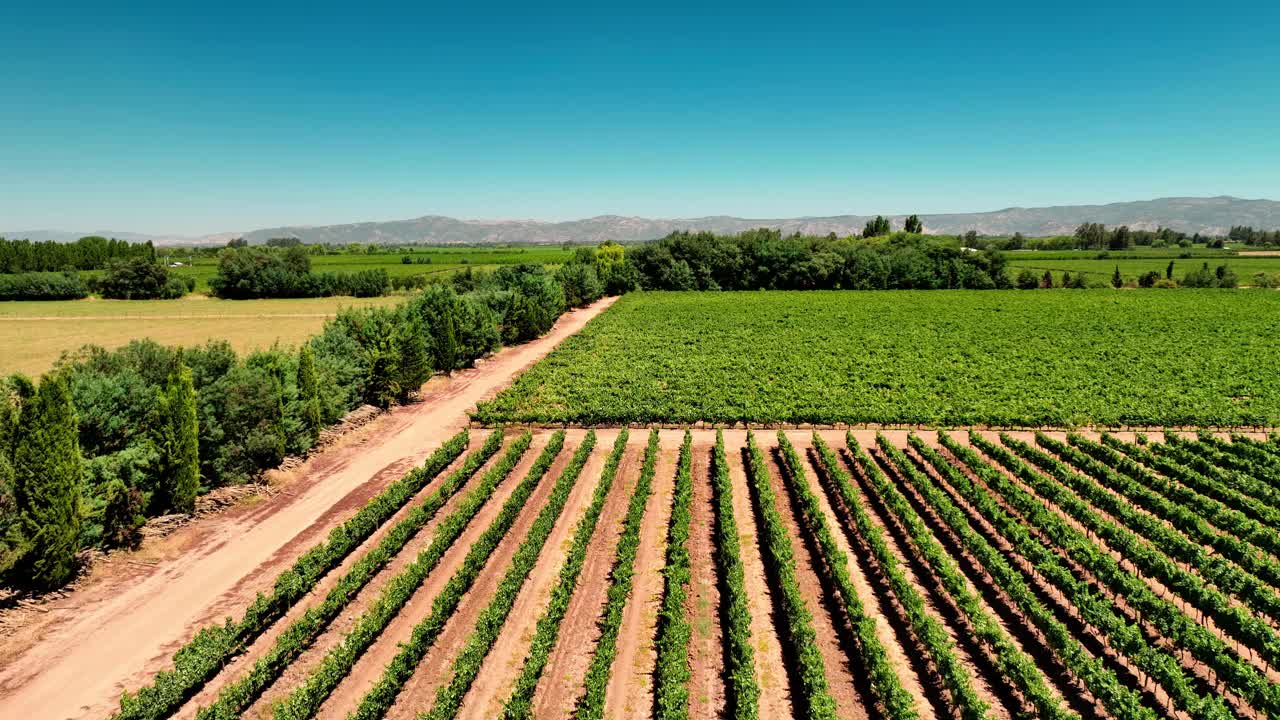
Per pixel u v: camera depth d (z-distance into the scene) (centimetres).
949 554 2325
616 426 3866
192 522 2486
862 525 2366
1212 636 1677
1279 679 1694
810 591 2097
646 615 1961
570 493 2864
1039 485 2702
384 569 2220
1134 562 2142
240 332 7400
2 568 1834
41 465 1936
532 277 8288
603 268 12131
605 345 6369
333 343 3891
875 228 17838
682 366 5356
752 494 2844
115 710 1559
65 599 1983
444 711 1476
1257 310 8362
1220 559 2122
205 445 2661
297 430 3152
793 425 3872
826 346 6269
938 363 5472
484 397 4475
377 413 3975
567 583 1975
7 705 1562
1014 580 1923
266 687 1653
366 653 1786
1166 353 5741
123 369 2566
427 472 2969
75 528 2012
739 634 1720
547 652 1717
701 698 1628
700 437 3669
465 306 5541
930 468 3181
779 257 12275
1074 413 3938
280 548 2336
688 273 12388
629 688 1648
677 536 2275
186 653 1633
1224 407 4059
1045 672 1709
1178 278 13112
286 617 1945
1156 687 1630
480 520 2592
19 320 8438
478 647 1667
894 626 1914
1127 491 2677
